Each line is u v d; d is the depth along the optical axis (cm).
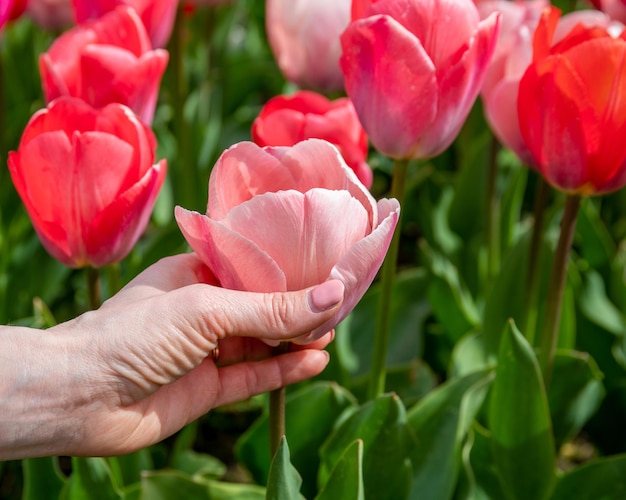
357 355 109
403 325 110
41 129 83
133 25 92
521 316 101
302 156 72
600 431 109
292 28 108
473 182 114
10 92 150
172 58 113
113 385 74
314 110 92
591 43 80
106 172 81
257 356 80
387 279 89
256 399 103
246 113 146
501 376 88
